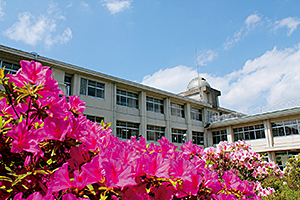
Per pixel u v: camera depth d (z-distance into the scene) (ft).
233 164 15.24
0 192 3.85
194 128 83.35
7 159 4.18
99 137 5.15
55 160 4.68
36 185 4.21
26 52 43.04
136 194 3.90
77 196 3.56
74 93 50.19
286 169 24.71
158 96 73.67
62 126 4.05
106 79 57.47
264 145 69.72
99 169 3.67
